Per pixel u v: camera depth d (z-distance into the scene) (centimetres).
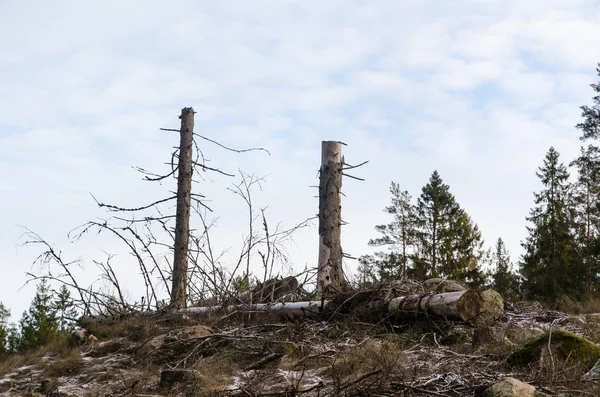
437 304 1098
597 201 3650
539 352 850
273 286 1422
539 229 3812
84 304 1520
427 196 3859
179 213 1653
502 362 871
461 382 780
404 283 1245
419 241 3731
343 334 1096
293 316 1265
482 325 1091
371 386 778
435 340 1027
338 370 885
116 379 998
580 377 761
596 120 3653
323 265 1536
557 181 3956
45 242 1491
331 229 1553
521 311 1248
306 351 1020
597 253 3403
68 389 958
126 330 1308
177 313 1375
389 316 1148
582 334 1050
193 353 1064
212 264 1512
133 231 1561
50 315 3262
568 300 1409
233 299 1393
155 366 1052
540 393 721
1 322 3553
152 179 1659
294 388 796
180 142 1705
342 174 1593
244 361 1020
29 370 1142
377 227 3728
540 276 3481
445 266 3656
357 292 1212
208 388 884
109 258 1548
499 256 4103
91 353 1180
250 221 1531
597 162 3628
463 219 3778
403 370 844
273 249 1503
